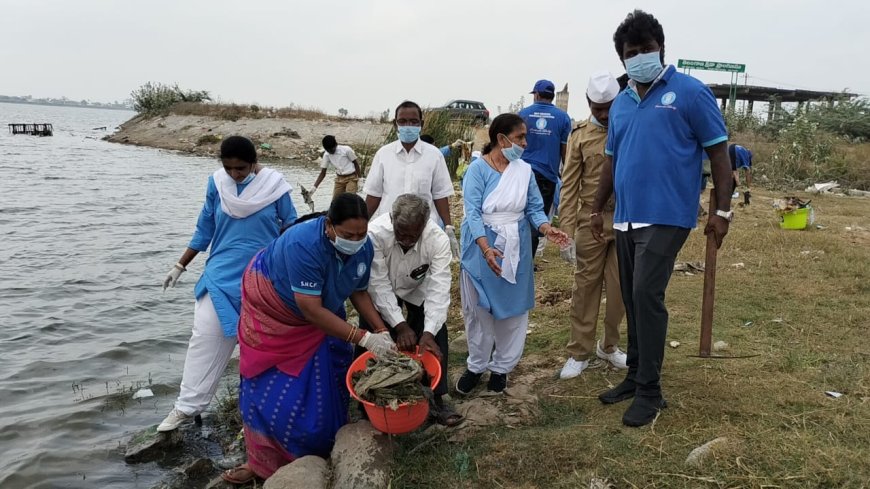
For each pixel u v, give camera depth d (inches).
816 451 123.8
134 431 186.1
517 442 140.5
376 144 686.5
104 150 1448.1
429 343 147.9
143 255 424.2
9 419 191.8
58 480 160.6
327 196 735.7
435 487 129.5
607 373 178.7
